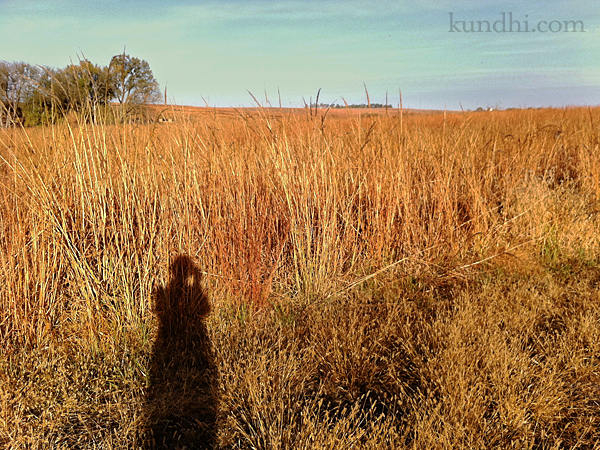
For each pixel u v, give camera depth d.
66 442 2.32
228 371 2.89
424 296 4.11
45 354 3.08
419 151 5.54
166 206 3.69
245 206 4.03
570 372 2.83
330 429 2.38
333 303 3.99
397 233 4.81
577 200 5.83
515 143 6.91
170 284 3.55
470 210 5.23
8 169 3.60
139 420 2.48
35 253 3.25
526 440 2.24
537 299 3.85
